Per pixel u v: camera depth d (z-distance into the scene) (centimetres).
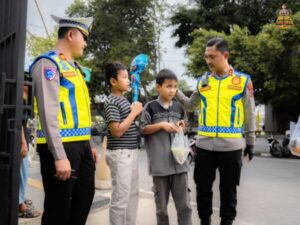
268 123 2416
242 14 1828
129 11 2369
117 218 334
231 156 368
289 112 2138
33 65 268
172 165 357
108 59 2295
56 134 256
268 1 1800
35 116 320
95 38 2388
